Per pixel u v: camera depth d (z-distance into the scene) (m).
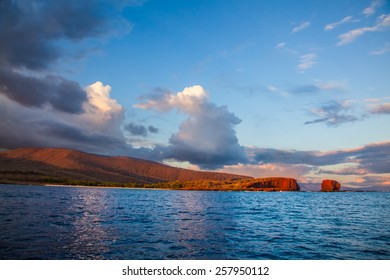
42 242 20.86
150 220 36.62
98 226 29.58
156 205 67.25
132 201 80.19
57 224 29.73
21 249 18.77
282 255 19.81
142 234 25.81
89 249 19.50
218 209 60.22
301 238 26.11
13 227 26.70
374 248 22.36
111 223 32.28
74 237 23.11
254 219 41.62
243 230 30.23
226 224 34.91
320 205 84.12
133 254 18.80
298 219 42.81
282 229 31.62
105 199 84.06
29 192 101.25
